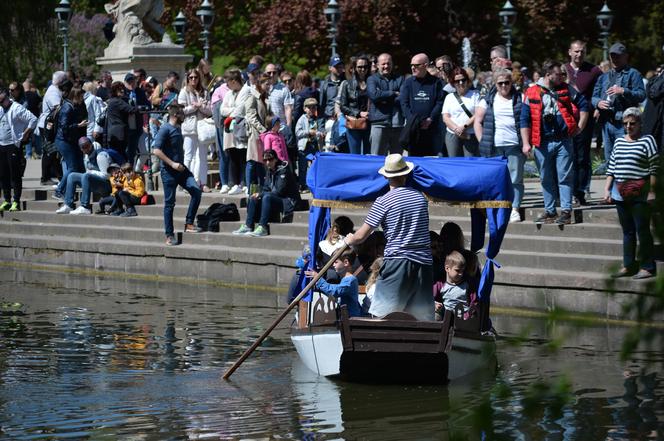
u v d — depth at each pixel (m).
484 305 13.80
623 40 56.09
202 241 23.17
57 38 55.56
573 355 14.26
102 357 14.80
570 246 18.61
